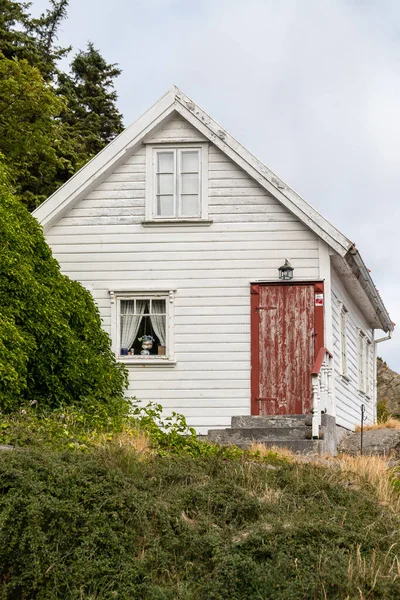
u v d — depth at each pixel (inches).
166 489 420.2
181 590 330.0
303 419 715.4
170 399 764.0
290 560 344.8
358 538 371.2
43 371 620.4
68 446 460.4
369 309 1021.2
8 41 1378.0
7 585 331.0
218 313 770.2
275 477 459.5
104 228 788.0
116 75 1800.0
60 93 1617.9
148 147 792.9
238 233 776.3
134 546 358.3
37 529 344.5
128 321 783.1
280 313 763.4
